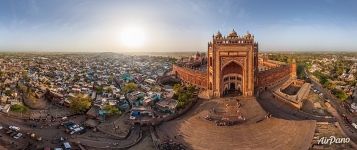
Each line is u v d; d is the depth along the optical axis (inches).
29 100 5113.2
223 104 4416.8
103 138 3454.7
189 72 6127.0
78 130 3609.7
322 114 4402.1
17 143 3112.7
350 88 7042.3
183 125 3713.1
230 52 4886.8
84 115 4375.0
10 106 4328.3
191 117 3914.9
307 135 3280.0
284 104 4722.0
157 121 3887.8
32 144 3142.2
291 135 3307.1
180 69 6855.3
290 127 3442.4
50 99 5344.5
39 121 3951.8
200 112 4101.9
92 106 4665.4
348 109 5211.6
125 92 5826.8
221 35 4923.7
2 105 4407.0
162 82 7096.5
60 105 4995.1
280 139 3257.9
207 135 3400.6
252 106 4303.6
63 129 3683.6
